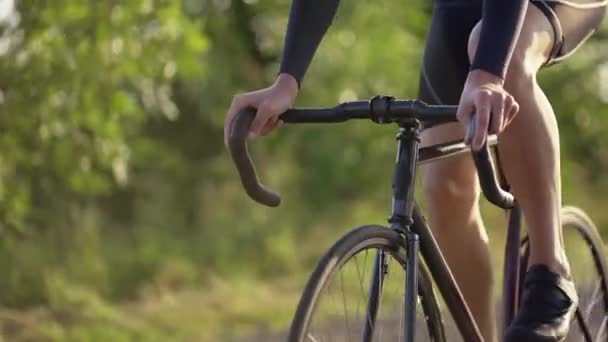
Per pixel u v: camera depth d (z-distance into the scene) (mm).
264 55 19188
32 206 12656
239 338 10812
